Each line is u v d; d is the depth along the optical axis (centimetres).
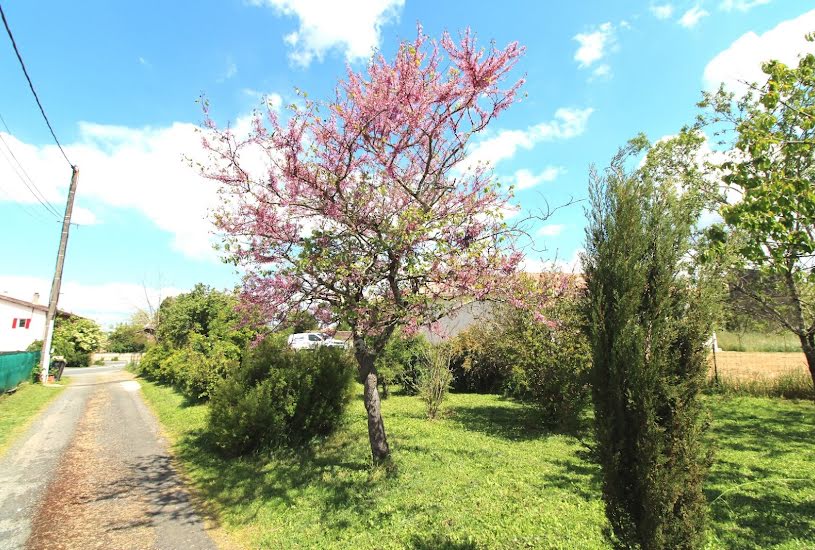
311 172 645
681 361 324
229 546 500
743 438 908
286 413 895
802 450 811
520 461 750
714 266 359
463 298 651
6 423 1187
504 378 1641
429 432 1002
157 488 689
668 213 336
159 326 2886
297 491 635
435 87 648
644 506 308
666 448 310
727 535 480
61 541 511
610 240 342
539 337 1045
